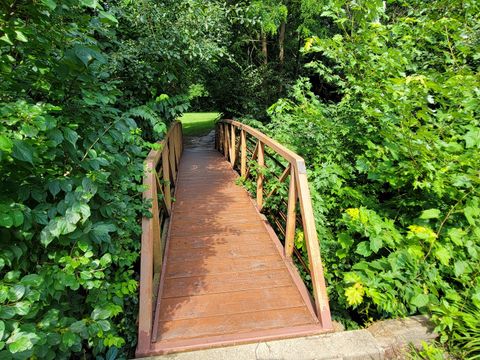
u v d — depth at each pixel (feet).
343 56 9.45
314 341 5.62
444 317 5.66
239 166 17.69
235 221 10.74
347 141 10.62
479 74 8.07
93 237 4.66
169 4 12.19
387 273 6.80
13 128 3.69
